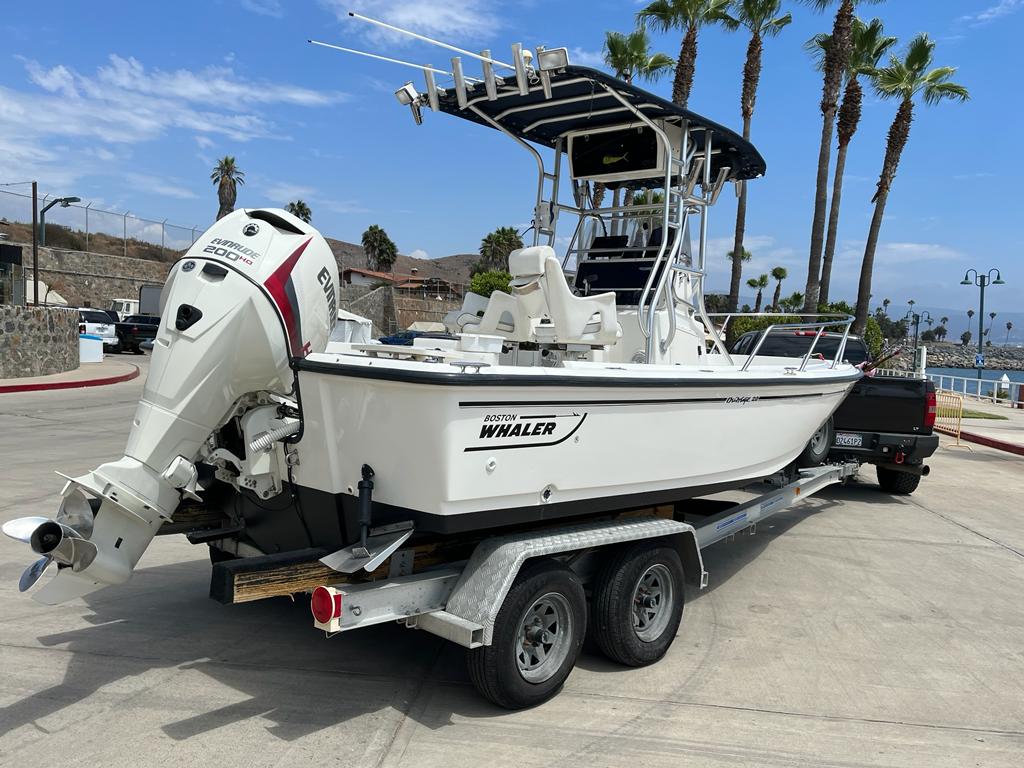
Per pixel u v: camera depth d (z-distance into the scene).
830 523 7.64
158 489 3.47
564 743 3.29
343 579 3.47
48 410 13.36
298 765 3.04
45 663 3.90
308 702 3.57
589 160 5.89
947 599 5.46
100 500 3.41
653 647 4.17
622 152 5.73
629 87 4.59
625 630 4.00
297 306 3.62
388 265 76.25
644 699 3.75
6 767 2.96
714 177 6.62
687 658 4.30
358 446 3.38
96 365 22.12
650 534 4.07
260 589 3.21
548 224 6.11
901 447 8.26
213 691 3.66
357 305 37.12
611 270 5.73
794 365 6.89
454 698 3.67
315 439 3.49
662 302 5.23
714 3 24.22
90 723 3.32
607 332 4.56
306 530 3.85
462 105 4.62
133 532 3.46
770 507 5.86
